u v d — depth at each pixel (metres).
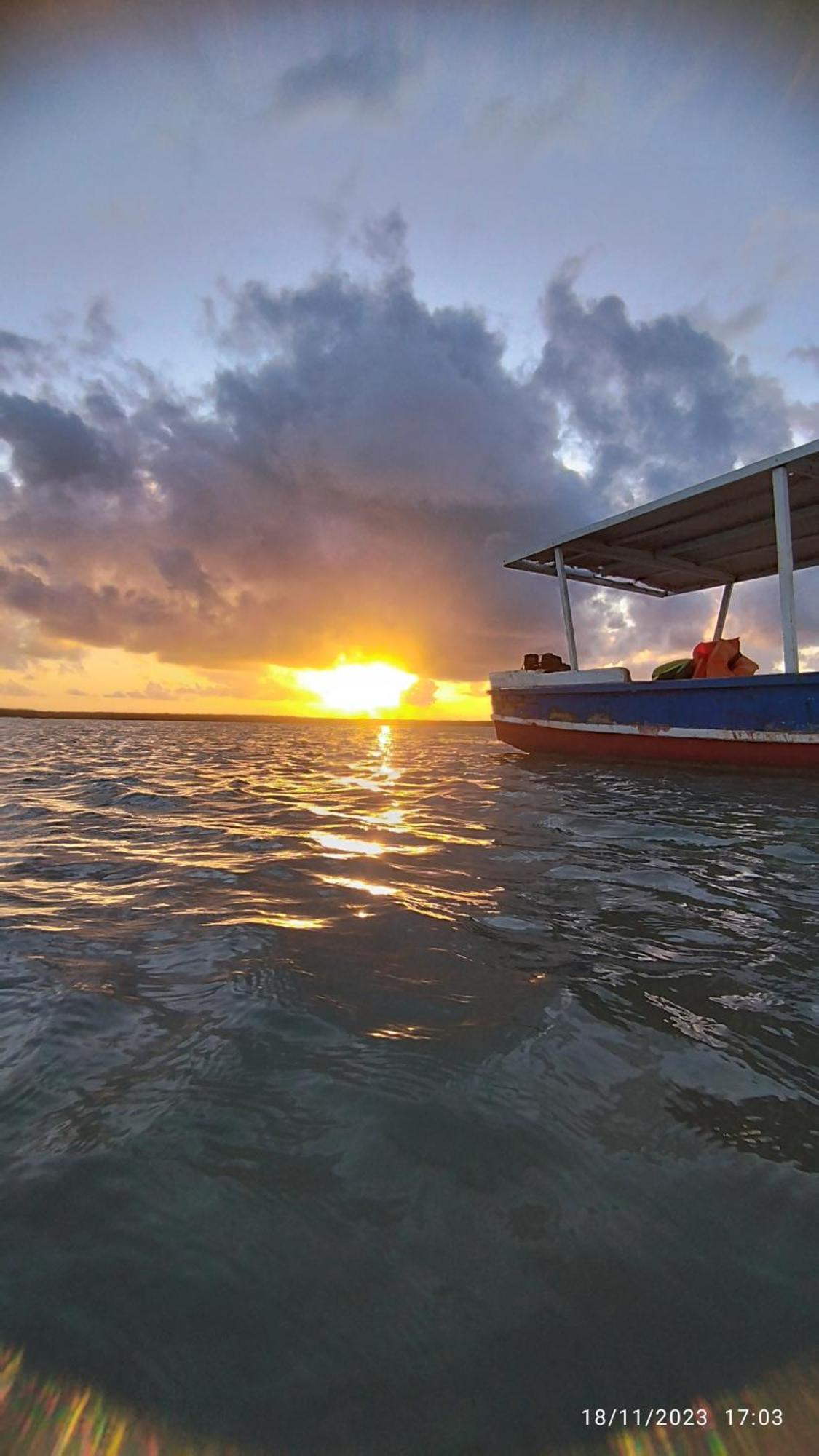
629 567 12.62
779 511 8.11
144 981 1.88
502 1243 0.94
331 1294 0.86
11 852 3.82
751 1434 0.70
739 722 8.53
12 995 1.78
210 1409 0.72
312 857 3.66
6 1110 1.25
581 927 2.39
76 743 18.12
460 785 7.72
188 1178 1.07
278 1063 1.42
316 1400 0.73
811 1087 1.35
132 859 3.62
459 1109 1.26
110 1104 1.27
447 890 2.94
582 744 10.94
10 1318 0.83
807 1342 0.80
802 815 5.24
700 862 3.52
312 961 2.04
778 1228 0.97
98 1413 0.72
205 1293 0.86
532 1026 1.60
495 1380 0.75
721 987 1.85
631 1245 0.93
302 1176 1.07
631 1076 1.38
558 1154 1.13
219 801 6.26
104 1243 0.94
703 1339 0.80
